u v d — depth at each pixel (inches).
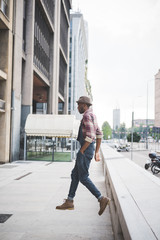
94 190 129.6
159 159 524.1
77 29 2775.6
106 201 127.0
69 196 141.1
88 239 128.0
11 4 574.2
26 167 499.5
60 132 624.7
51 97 1019.9
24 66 693.3
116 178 145.6
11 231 140.6
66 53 1473.9
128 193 104.0
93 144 132.8
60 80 1305.4
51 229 144.3
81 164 129.6
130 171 179.8
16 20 598.5
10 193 249.3
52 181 328.2
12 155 595.2
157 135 3599.9
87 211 184.9
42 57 896.9
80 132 135.2
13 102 586.6
